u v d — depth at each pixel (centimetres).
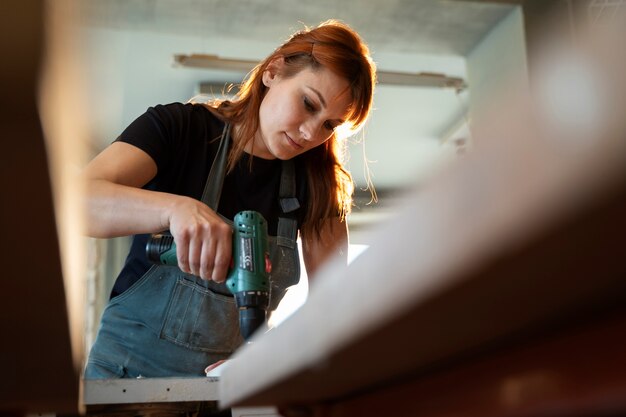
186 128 162
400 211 35
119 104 559
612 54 21
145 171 152
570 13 379
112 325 157
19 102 31
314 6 425
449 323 44
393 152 657
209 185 162
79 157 41
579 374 47
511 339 52
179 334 154
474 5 426
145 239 161
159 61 505
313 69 161
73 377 67
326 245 180
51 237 42
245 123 167
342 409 93
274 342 60
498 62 452
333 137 179
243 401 82
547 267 32
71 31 29
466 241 28
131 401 109
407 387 74
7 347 58
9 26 27
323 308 47
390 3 425
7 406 76
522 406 54
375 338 46
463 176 29
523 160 24
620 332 44
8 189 37
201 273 140
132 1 416
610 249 29
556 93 23
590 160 21
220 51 490
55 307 51
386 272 37
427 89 552
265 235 147
